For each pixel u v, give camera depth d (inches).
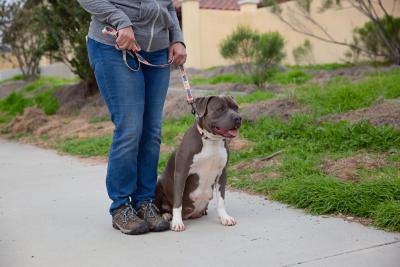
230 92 497.0
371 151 268.2
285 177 242.2
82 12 547.2
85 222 196.7
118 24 171.9
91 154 362.6
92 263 152.7
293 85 505.7
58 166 330.0
